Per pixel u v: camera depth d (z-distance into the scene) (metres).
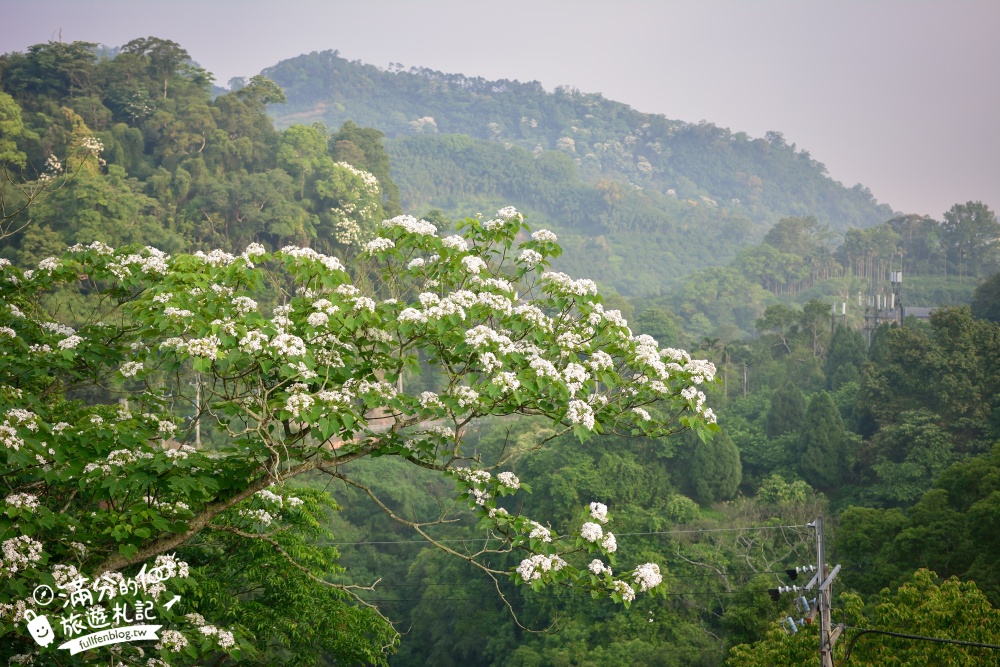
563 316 11.04
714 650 38.91
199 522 10.15
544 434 62.12
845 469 63.59
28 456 8.56
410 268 11.01
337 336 10.05
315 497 17.03
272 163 112.94
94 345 10.95
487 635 47.81
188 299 9.58
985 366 63.28
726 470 60.28
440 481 66.81
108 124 109.88
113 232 78.00
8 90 108.12
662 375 10.40
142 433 9.61
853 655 21.97
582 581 10.14
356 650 16.31
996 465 37.81
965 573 31.66
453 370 10.70
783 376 94.19
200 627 9.71
